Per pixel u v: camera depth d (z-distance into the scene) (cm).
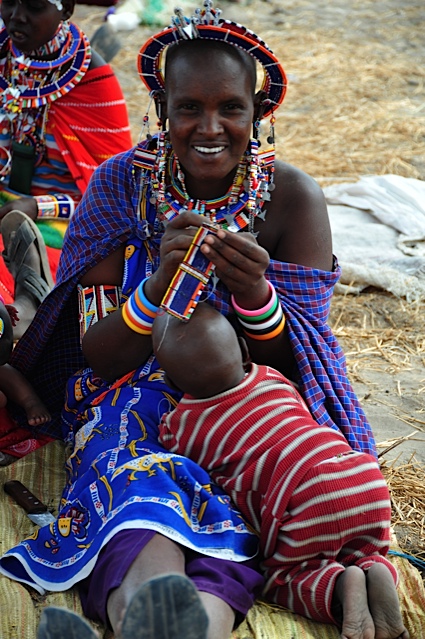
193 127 290
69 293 330
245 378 279
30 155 454
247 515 274
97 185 325
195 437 278
